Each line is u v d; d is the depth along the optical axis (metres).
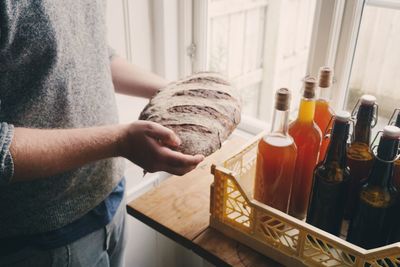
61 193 0.83
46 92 0.75
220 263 0.80
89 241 0.93
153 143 0.70
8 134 0.64
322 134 0.88
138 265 1.61
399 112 0.76
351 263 0.69
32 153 0.66
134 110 1.48
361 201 0.75
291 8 1.54
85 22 0.83
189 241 0.84
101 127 0.73
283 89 0.75
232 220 0.83
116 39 1.37
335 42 1.17
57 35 0.73
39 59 0.73
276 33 1.61
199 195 0.97
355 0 1.10
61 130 0.71
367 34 1.18
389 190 0.73
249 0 1.59
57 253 0.86
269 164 0.78
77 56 0.80
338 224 0.80
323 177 0.76
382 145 0.70
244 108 1.71
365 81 1.23
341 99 1.25
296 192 0.86
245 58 1.68
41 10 0.70
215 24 1.54
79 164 0.71
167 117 0.79
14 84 0.72
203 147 0.74
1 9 0.65
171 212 0.92
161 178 1.58
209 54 1.57
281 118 0.77
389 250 0.63
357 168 0.81
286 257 0.77
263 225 0.79
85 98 0.84
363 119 0.79
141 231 1.55
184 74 1.56
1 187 0.77
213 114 0.81
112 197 0.99
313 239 0.78
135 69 1.04
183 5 1.43
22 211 0.80
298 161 0.83
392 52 1.17
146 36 1.45
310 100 0.79
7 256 0.84
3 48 0.68
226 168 0.83
